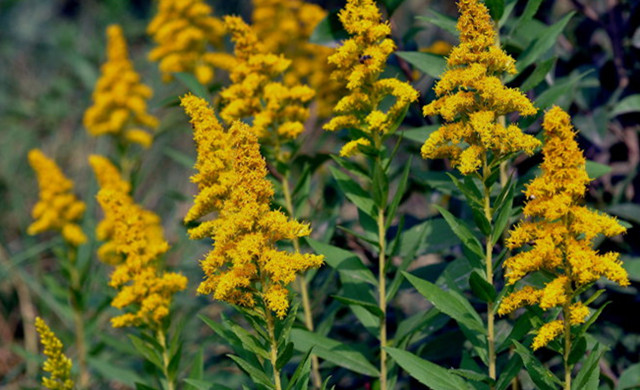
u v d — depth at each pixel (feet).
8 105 28.89
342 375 11.71
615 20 13.39
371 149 9.18
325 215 13.24
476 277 8.13
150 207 24.70
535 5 10.01
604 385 11.20
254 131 10.54
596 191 13.30
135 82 18.45
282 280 7.75
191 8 16.76
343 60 9.20
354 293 10.59
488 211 8.30
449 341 11.01
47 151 26.68
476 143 7.99
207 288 8.00
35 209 15.72
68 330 17.88
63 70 31.37
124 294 10.24
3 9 34.94
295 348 9.95
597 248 12.00
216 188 8.31
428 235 10.89
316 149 15.47
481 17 7.71
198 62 17.04
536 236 7.48
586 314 7.29
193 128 8.56
